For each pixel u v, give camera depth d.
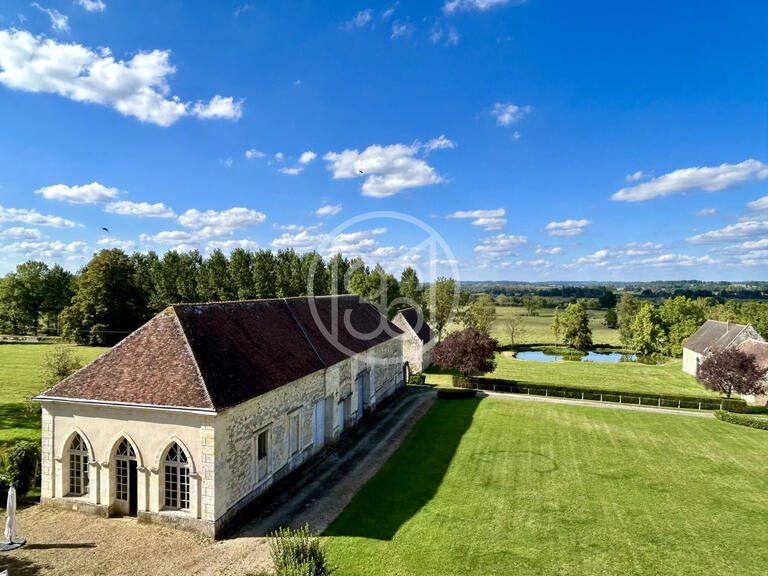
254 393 19.55
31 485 20.52
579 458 26.69
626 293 97.50
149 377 18.52
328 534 17.52
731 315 78.50
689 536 18.11
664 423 34.59
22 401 35.19
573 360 76.06
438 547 16.77
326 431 28.14
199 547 16.34
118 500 18.69
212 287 74.88
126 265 66.62
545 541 17.44
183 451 17.53
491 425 33.22
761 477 24.28
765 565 16.23
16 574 14.56
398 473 23.98
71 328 64.06
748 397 42.25
